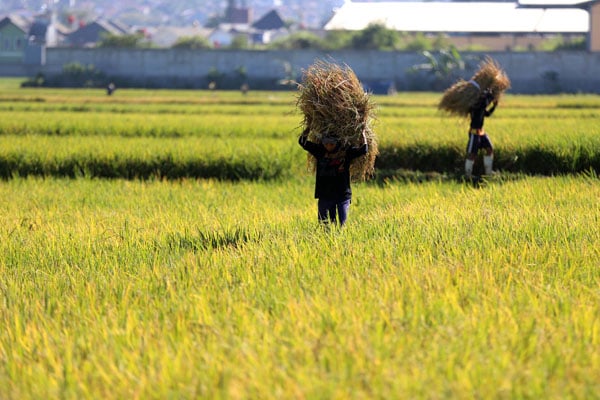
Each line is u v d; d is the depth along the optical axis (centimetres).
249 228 2061
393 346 1027
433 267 1459
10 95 11406
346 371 946
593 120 6156
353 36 17750
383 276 1388
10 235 2033
